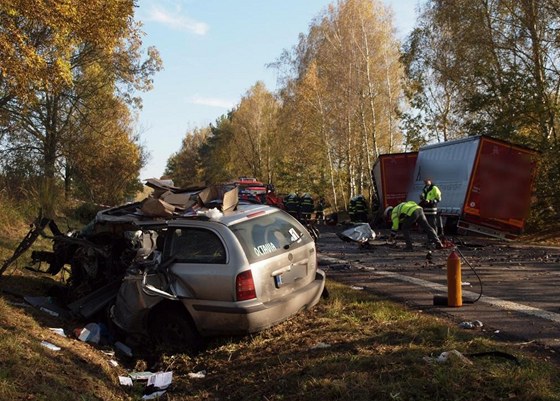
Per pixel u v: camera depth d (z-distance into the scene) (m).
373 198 29.67
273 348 6.09
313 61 44.31
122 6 15.45
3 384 4.41
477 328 6.42
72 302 8.62
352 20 38.25
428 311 7.52
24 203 18.61
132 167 39.47
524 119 22.89
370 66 38.34
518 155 18.94
